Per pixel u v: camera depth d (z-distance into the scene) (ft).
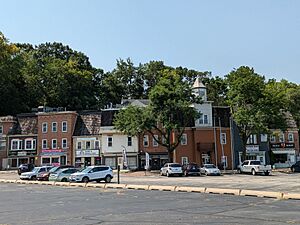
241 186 97.35
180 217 46.24
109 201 67.26
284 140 241.55
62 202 67.51
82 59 352.90
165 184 111.96
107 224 42.60
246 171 180.24
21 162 238.68
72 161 230.07
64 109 254.06
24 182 136.26
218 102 339.98
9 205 64.64
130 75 368.89
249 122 199.41
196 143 219.20
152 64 373.20
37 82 309.83
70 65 322.55
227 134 224.53
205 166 177.78
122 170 202.28
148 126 192.75
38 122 238.89
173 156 219.00
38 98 307.37
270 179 133.28
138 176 170.91
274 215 46.14
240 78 204.44
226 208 53.78
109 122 229.25
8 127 244.22
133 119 194.18
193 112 196.44
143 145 224.74
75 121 239.30
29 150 237.86
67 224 43.42
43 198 75.82
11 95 294.46
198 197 70.13
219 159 220.02
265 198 66.80
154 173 186.29
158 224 41.55
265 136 233.14
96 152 227.20
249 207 54.34
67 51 358.43
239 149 226.38
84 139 231.71
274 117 203.00
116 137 226.58
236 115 202.80
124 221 44.37
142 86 368.68
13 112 291.79
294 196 65.05
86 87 324.19
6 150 240.53
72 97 311.27
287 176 157.17
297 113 270.87
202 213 49.32
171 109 193.26
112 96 346.54
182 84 202.18
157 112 195.72
